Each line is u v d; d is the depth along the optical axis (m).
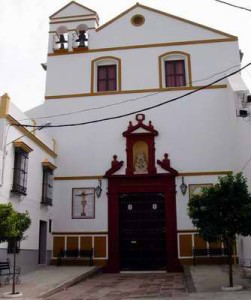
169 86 22.80
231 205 12.66
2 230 12.57
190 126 21.86
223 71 22.39
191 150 21.53
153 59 23.05
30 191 18.67
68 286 15.29
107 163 22.00
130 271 20.58
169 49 23.08
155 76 22.77
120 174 21.61
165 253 20.66
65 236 21.38
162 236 20.88
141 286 15.37
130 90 22.73
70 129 22.75
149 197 21.41
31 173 18.86
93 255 20.89
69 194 21.88
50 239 21.28
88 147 22.36
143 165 21.59
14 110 17.23
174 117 22.08
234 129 20.53
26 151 17.70
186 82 22.59
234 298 11.15
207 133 21.67
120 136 22.23
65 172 22.20
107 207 21.42
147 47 23.27
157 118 22.16
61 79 23.52
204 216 12.85
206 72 22.48
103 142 22.30
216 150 21.38
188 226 20.58
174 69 23.08
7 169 16.20
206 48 22.83
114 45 23.56
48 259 20.89
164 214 21.06
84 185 21.89
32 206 18.89
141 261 20.72
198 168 21.25
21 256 17.41
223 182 12.97
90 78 23.27
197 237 20.39
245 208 12.55
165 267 20.50
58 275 17.25
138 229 21.09
